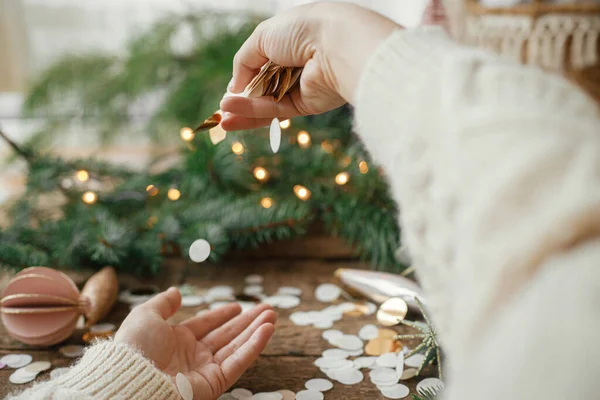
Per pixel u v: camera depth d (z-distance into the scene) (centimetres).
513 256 34
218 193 95
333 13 57
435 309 45
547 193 35
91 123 131
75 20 162
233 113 64
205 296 79
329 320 74
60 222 88
